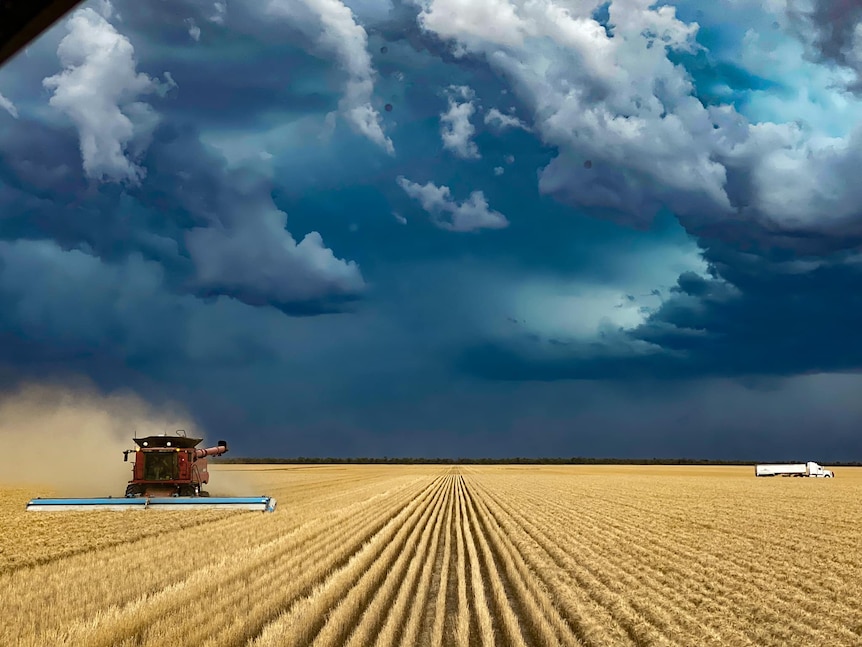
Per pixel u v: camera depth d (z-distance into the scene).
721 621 13.84
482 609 13.81
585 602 15.15
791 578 18.52
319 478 85.50
